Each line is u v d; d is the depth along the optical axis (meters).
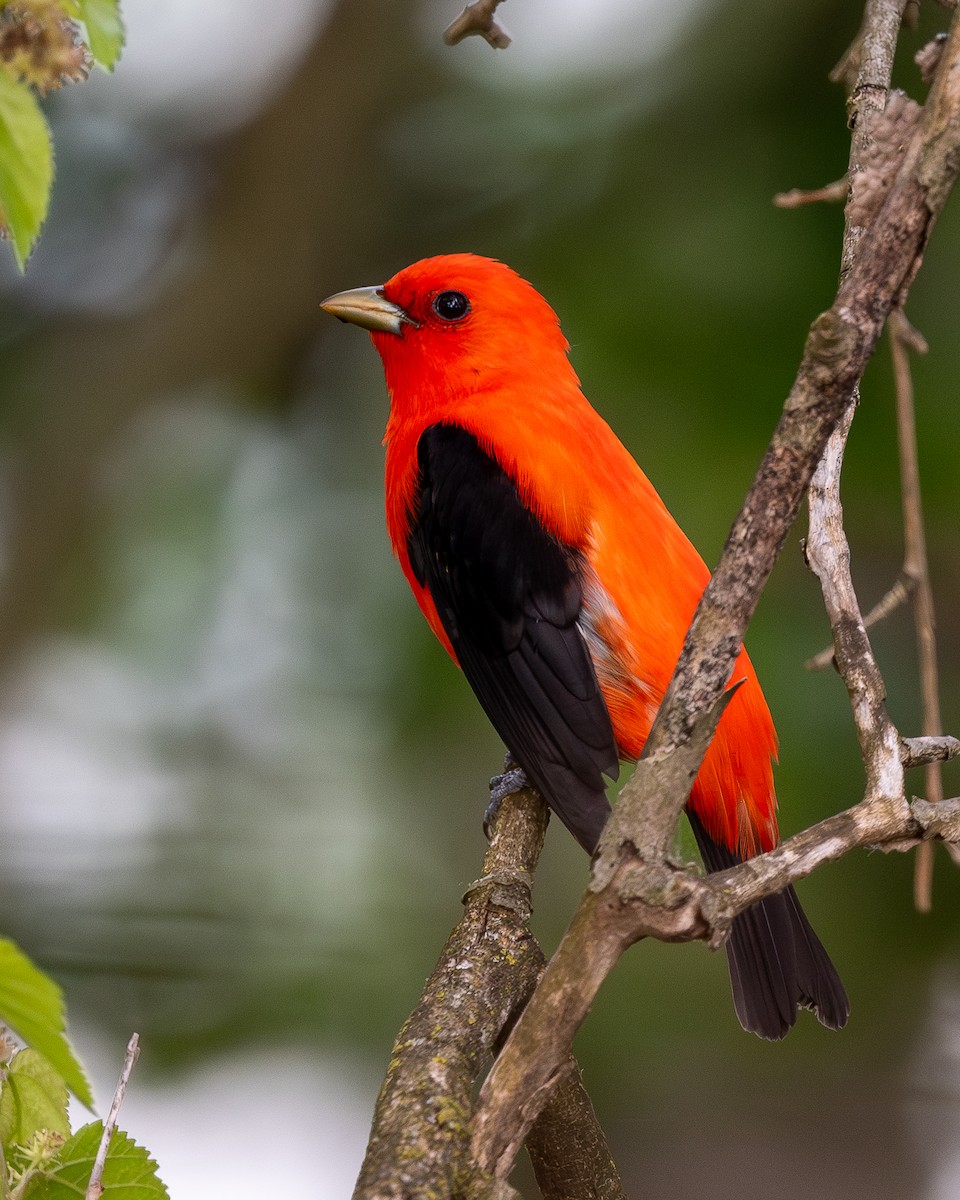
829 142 13.18
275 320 15.50
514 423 8.68
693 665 4.70
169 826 12.79
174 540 13.76
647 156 13.47
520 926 6.24
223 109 15.62
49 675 14.01
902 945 12.36
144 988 12.04
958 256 11.84
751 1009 7.29
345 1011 12.09
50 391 15.05
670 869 4.67
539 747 7.93
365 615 13.19
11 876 12.35
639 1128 12.92
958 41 4.52
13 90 4.41
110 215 15.27
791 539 11.58
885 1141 12.92
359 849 12.79
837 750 11.01
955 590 12.09
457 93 14.76
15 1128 4.91
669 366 12.19
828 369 4.57
